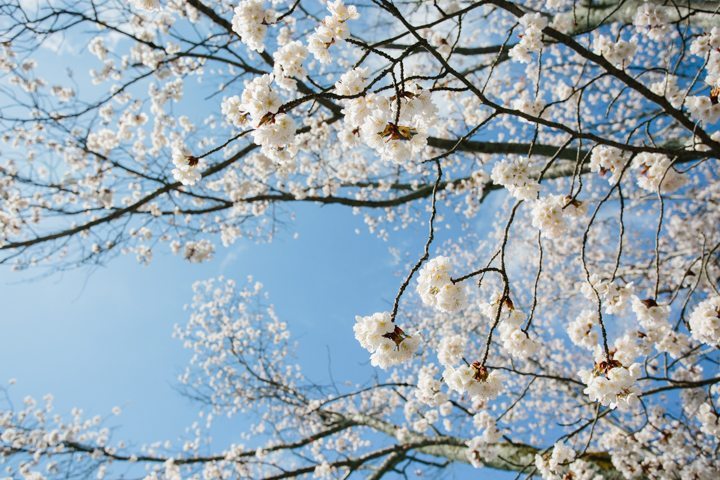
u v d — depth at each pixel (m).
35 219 6.93
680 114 3.29
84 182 7.20
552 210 2.88
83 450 8.66
